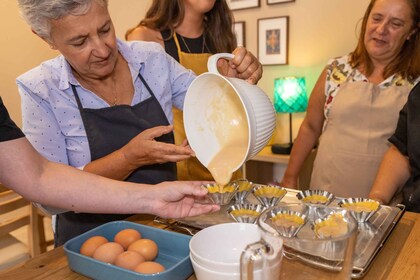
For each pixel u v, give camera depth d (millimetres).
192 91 814
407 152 1188
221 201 899
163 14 1523
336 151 1572
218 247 710
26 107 954
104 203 774
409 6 1384
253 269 518
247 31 2586
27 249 1670
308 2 2357
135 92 1071
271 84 2588
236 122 821
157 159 896
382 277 647
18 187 729
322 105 1702
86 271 699
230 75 956
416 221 858
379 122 1486
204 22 1622
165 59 1160
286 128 2549
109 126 1020
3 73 2717
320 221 622
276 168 2568
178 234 768
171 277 652
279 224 604
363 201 869
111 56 930
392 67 1509
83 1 781
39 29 839
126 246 772
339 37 2307
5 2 2660
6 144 704
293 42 2455
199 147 832
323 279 533
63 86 970
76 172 779
